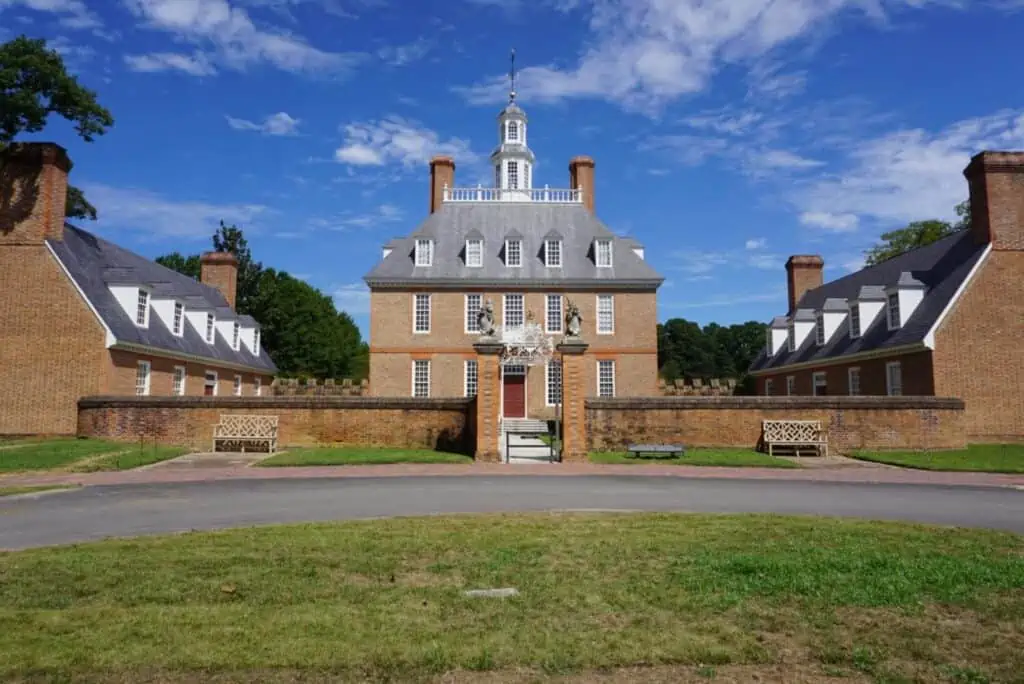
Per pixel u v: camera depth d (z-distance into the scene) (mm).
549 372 37844
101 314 27266
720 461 21562
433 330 38125
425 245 39281
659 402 25125
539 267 39312
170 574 7344
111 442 24391
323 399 25062
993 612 6102
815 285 47375
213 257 47219
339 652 5090
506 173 46062
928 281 30344
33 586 6848
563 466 20609
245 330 46031
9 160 27859
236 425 24703
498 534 9523
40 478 17656
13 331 26953
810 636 5523
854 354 32281
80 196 34875
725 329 82875
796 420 24672
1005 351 26984
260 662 4906
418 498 13984
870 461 22500
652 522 10555
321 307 73312
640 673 4812
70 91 27422
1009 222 27812
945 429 24922
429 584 6996
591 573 7355
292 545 8828
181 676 4699
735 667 4938
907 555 8266
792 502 13594
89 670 4773
